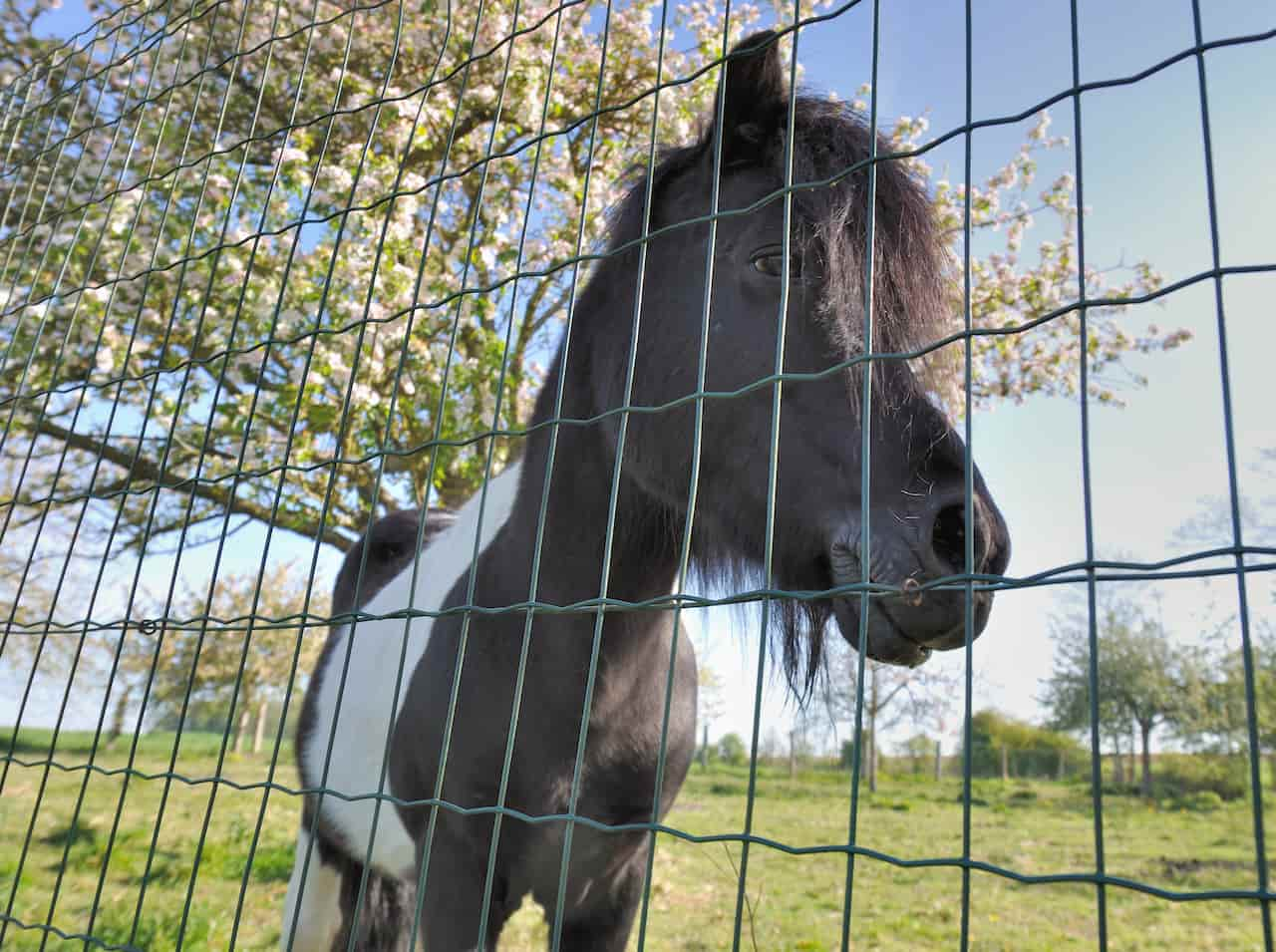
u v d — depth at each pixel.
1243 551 0.63
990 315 6.02
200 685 14.13
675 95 4.58
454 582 1.95
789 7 5.75
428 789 1.77
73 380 5.30
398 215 4.46
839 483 1.22
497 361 4.77
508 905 1.69
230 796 7.46
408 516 3.04
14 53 5.86
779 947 3.84
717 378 1.38
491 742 1.64
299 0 5.31
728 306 1.39
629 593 1.64
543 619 1.63
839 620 1.21
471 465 4.89
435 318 4.70
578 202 5.13
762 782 13.09
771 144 1.43
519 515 1.74
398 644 2.16
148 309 5.00
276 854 5.26
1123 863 5.94
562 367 1.18
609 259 1.68
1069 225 6.39
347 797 1.19
